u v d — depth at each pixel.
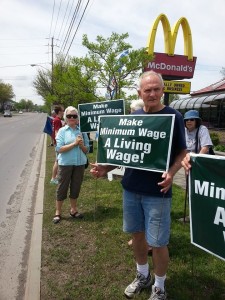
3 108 68.50
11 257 2.84
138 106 3.03
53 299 2.14
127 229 2.06
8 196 4.75
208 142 3.07
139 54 6.46
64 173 3.37
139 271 2.18
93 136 12.53
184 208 3.49
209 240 1.68
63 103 10.34
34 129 20.52
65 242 2.94
